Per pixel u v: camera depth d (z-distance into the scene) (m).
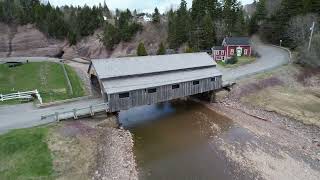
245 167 25.19
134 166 25.20
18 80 44.19
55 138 25.41
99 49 91.50
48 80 44.56
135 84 33.06
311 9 70.06
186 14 83.81
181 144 29.64
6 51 85.25
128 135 31.22
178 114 38.12
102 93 32.94
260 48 73.88
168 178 23.59
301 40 63.56
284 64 55.62
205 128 33.59
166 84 34.75
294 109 37.44
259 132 32.25
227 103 41.12
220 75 40.41
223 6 87.25
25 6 102.06
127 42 90.81
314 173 24.17
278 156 26.97
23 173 20.91
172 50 74.69
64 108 31.81
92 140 27.33
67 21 100.31
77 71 56.47
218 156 27.19
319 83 49.19
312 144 29.16
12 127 26.55
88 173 22.62
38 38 91.25
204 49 73.81
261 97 42.03
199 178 23.59
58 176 21.39
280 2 87.19
